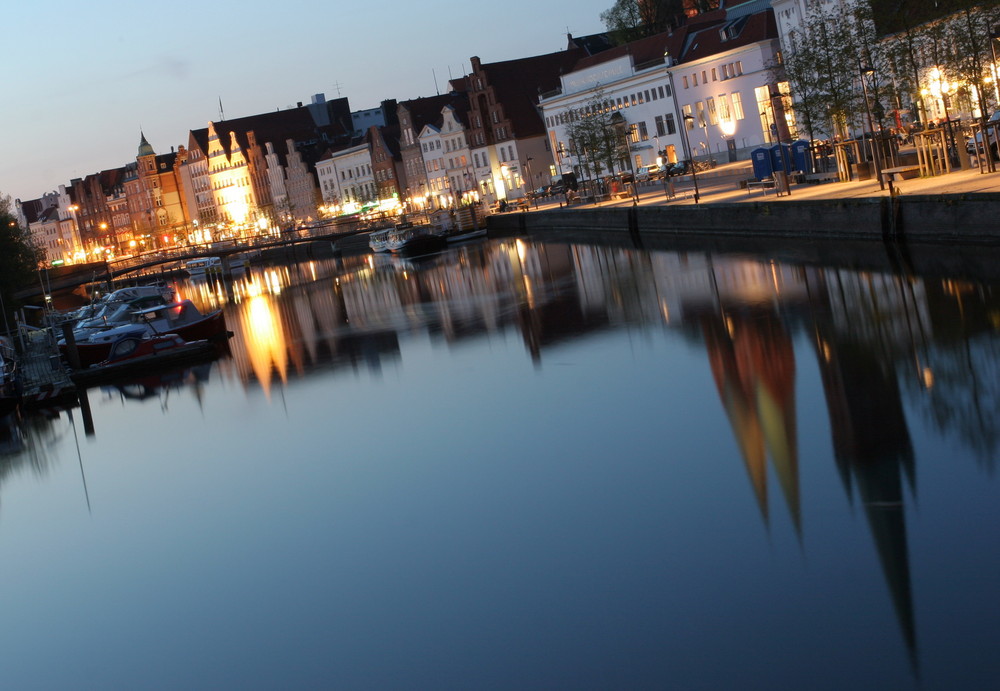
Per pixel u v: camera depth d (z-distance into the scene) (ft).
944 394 104.22
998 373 106.73
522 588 82.07
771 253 195.83
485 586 83.71
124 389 198.29
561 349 160.15
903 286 145.79
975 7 181.88
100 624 91.76
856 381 113.39
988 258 147.64
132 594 96.94
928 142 190.60
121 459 146.82
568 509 95.35
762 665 66.90
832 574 74.84
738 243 220.23
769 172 249.34
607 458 106.42
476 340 183.52
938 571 72.64
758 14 385.29
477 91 523.70
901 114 254.47
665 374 132.57
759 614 72.02
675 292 183.42
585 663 70.95
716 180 314.14
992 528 76.79
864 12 214.48
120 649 86.28
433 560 90.53
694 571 79.25
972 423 95.61
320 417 148.66
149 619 90.79
